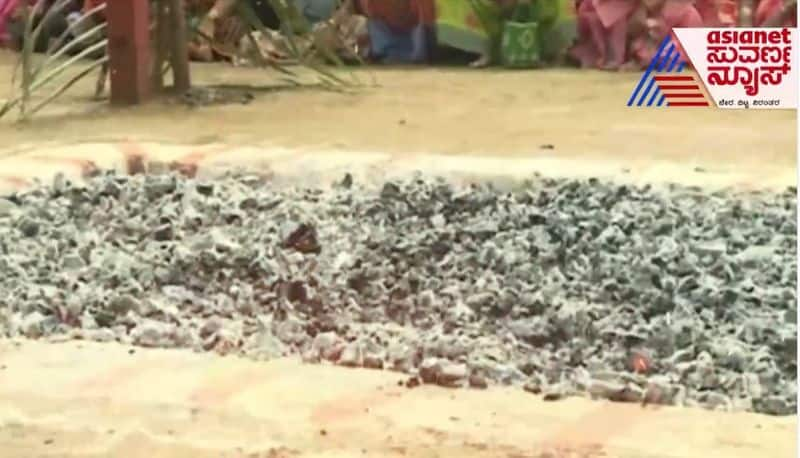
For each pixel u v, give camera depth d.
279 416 2.62
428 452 2.43
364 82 8.73
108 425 2.61
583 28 9.73
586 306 3.29
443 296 3.46
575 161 5.24
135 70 7.42
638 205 4.35
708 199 4.49
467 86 8.50
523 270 3.62
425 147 5.70
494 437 2.50
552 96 7.89
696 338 3.06
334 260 3.73
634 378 2.82
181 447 2.49
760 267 3.62
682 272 3.57
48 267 3.73
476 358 2.97
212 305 3.45
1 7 10.49
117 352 3.09
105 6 7.61
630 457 2.39
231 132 6.24
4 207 4.38
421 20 10.02
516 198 4.53
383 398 2.73
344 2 10.24
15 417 2.65
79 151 5.41
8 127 6.52
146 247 3.93
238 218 4.21
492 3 9.88
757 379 2.81
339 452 2.45
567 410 2.66
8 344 3.15
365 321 3.33
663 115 6.93
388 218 4.21
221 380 2.86
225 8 9.84
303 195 4.58
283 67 9.13
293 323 3.25
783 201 4.45
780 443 2.47
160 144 5.62
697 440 2.48
